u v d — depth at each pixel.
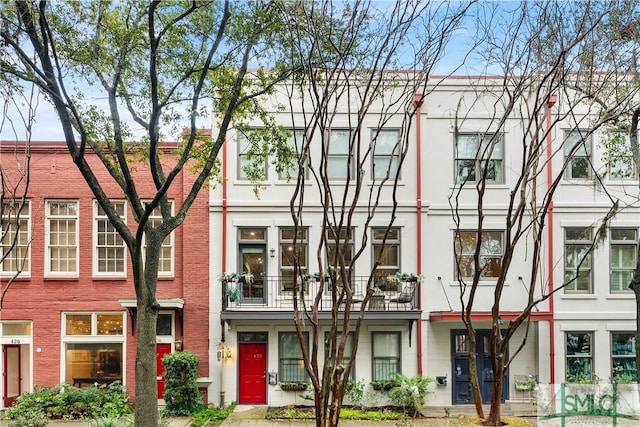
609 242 19.17
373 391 18.03
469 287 18.80
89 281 18.66
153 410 11.39
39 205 18.28
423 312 18.58
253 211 18.73
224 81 13.58
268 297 18.56
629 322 18.94
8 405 18.36
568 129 18.89
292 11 11.80
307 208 18.73
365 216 18.70
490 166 19.17
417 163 18.84
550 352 18.67
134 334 18.52
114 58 12.44
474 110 19.11
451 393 18.62
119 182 12.57
